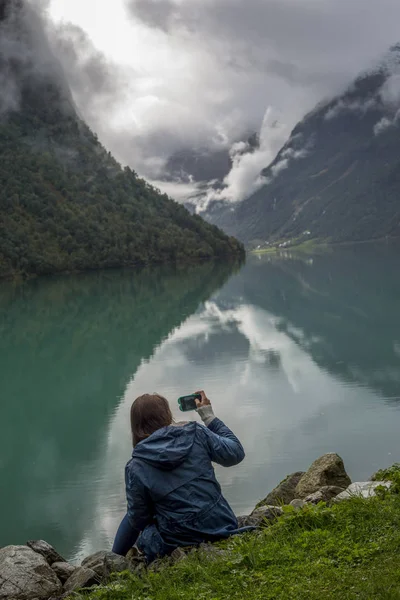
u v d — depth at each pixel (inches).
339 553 215.2
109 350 2127.2
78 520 717.9
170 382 1473.9
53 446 1096.2
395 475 302.0
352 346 1787.6
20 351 2273.6
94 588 238.5
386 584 180.4
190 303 3415.4
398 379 1285.7
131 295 4242.1
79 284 5866.1
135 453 239.9
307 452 844.6
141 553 268.8
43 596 257.9
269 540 237.8
